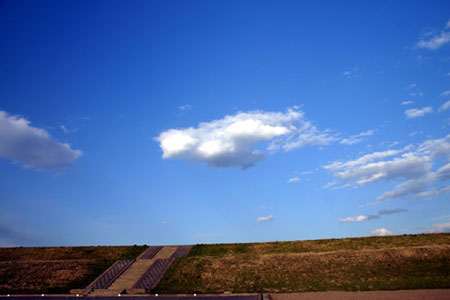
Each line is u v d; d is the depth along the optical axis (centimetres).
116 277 5181
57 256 6469
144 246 7025
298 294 4234
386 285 4400
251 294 4359
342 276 4847
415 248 5600
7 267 5559
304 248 6562
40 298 4334
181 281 4966
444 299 3578
